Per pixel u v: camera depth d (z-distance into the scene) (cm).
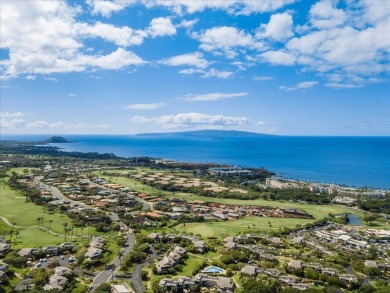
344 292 17862
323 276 19125
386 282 19088
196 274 19612
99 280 18650
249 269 19462
